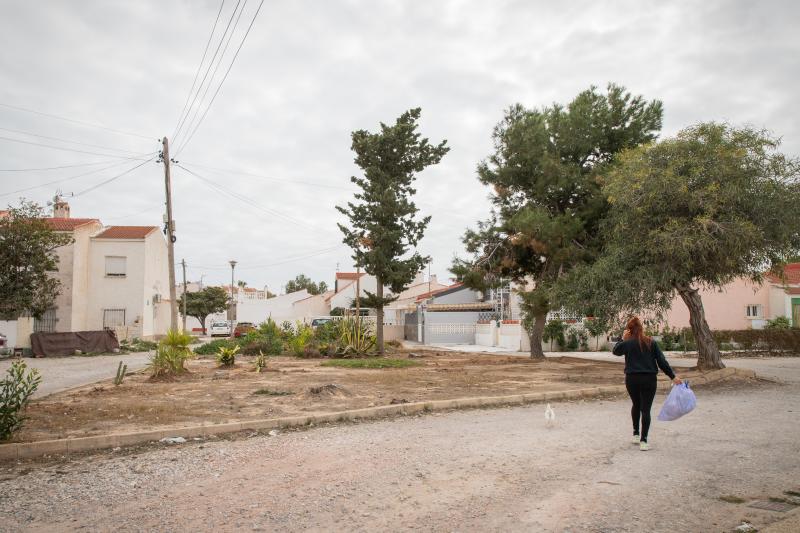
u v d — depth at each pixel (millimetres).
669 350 27531
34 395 12500
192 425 8688
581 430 8523
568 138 20719
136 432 8055
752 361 21594
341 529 4504
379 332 25797
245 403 11055
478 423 9266
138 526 4637
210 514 4895
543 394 12133
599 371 17875
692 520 4652
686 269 15062
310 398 11555
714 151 14547
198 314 74500
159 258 43281
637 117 20828
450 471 6180
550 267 22203
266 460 6816
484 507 4992
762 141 14695
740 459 6617
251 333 28734
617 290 15102
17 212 26406
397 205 24953
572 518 4707
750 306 32750
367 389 13133
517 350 29641
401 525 4582
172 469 6469
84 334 28844
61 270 35000
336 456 6957
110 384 14742
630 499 5180
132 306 37875
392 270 25328
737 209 14680
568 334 29094
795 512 4699
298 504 5129
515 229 20891
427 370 18281
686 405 7445
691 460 6586
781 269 15859
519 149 21469
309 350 24875
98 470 6492
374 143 25438
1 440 7605
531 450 7164
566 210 20062
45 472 6457
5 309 25656
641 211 15016
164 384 14469
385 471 6215
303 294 72000
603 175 19438
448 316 38500
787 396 12234
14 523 4758
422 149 25969
